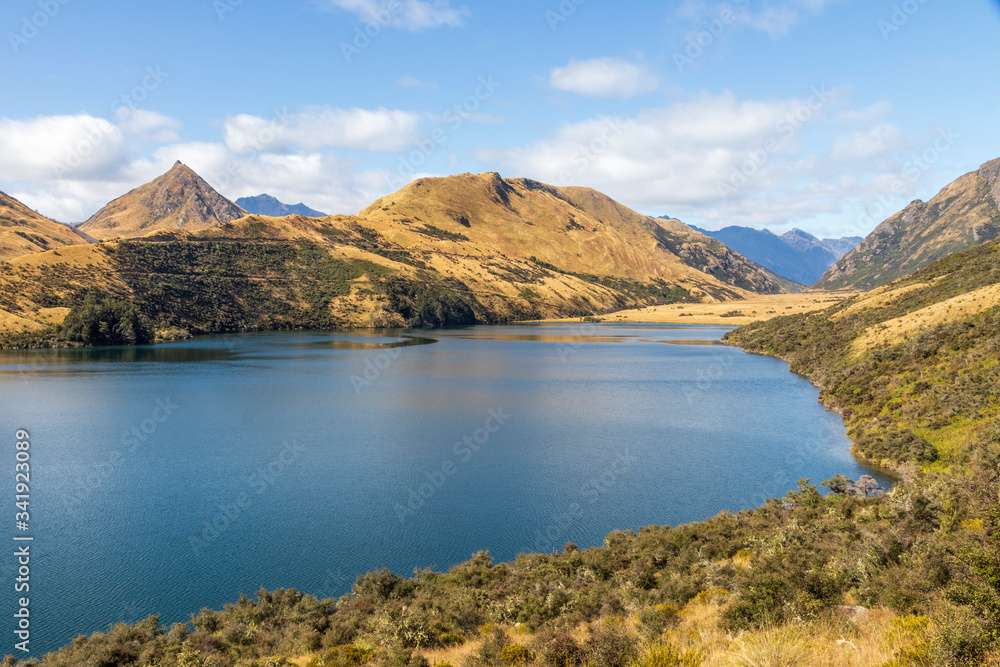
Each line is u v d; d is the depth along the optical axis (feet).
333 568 135.23
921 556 72.84
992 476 117.08
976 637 43.01
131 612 116.78
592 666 58.95
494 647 71.00
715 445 238.07
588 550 124.67
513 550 144.15
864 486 157.99
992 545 59.36
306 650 84.43
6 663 89.35
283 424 276.41
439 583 114.32
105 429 265.13
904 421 214.48
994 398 191.83
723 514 142.72
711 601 81.00
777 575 75.51
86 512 167.73
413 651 78.28
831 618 61.21
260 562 138.00
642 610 78.95
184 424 275.18
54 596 122.42
